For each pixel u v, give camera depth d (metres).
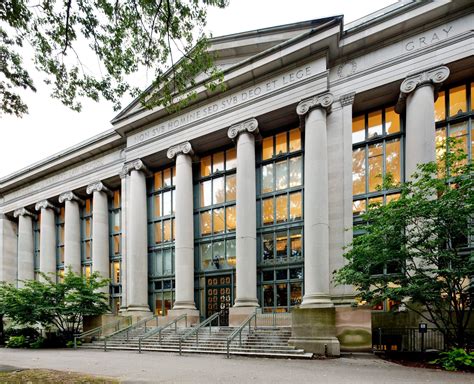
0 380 9.32
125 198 26.19
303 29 19.92
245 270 19.06
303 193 19.86
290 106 19.08
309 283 16.69
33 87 10.22
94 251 27.92
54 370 11.16
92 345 19.94
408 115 16.53
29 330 25.09
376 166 18.11
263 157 21.86
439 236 11.38
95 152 28.91
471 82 16.34
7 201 36.12
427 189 11.83
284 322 17.19
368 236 12.12
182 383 8.75
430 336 13.73
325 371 10.16
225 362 12.30
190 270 21.88
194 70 11.17
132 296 23.66
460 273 10.60
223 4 9.91
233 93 21.27
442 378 8.95
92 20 9.48
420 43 16.55
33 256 34.62
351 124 17.84
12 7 8.71
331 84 18.59
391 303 16.03
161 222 25.78
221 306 21.80
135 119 24.88
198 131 22.33
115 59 10.15
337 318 14.29
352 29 17.72
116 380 9.21
